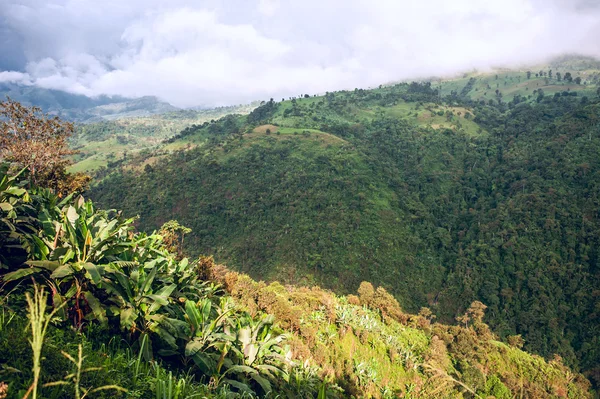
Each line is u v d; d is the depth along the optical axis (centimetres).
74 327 451
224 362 599
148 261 713
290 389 744
